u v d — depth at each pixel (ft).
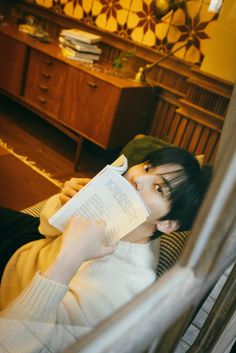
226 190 1.05
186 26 8.55
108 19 10.04
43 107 9.67
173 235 3.20
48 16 11.37
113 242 2.51
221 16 7.05
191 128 8.47
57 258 2.21
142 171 2.77
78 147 8.98
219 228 1.10
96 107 8.46
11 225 3.80
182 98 8.93
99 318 2.26
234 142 1.07
